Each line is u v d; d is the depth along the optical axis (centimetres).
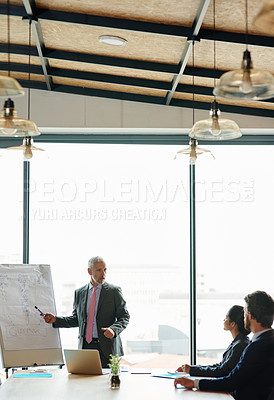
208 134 394
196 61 509
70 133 660
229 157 666
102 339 520
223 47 466
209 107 634
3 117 393
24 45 531
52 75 584
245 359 359
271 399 354
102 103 635
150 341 649
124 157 665
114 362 392
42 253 652
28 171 656
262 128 639
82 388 386
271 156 668
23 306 517
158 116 636
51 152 662
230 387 362
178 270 656
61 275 651
